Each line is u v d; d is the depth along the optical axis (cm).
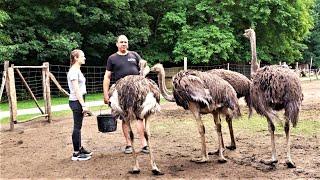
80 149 676
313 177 529
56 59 2162
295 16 2592
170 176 554
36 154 726
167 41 2458
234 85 676
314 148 692
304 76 3816
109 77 704
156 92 561
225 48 2316
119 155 693
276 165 591
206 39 2312
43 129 1013
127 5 2266
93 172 590
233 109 596
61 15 2136
